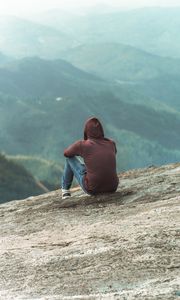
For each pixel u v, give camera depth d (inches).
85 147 285.9
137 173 354.9
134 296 137.5
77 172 294.7
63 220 263.3
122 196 284.7
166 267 159.6
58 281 165.6
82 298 143.6
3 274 183.5
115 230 214.2
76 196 307.1
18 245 226.1
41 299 149.5
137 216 234.7
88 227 234.4
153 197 272.2
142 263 167.0
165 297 131.5
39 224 266.7
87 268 172.7
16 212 310.8
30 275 177.0
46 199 330.0
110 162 286.5
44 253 200.7
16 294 160.7
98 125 288.0
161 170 347.3
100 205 277.7
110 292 147.5
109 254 181.8
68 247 202.5
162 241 183.6
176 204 243.3
